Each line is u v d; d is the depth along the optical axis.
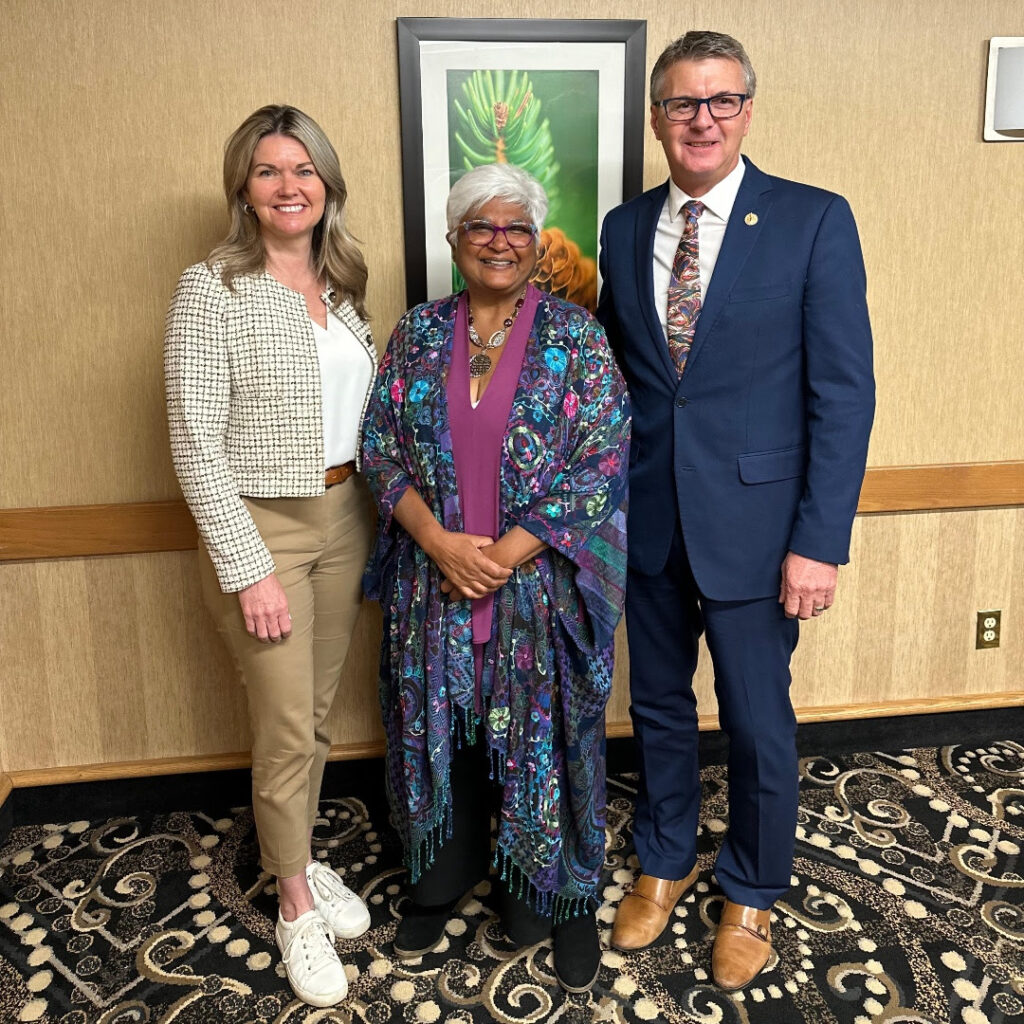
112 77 2.05
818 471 1.72
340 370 1.84
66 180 2.09
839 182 2.29
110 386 2.20
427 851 1.87
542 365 1.70
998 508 2.54
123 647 2.33
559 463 1.71
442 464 1.70
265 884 2.12
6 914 2.02
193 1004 1.77
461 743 1.81
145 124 2.08
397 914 2.02
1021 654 2.65
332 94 2.12
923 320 2.39
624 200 2.24
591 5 2.15
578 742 1.76
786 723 1.87
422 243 2.20
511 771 1.75
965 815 2.32
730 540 1.79
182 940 1.94
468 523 1.72
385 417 1.80
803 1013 1.73
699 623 2.01
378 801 2.47
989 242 2.37
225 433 1.77
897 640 2.59
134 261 2.14
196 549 2.29
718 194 1.75
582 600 1.72
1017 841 2.21
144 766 2.37
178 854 2.23
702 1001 1.77
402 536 1.82
